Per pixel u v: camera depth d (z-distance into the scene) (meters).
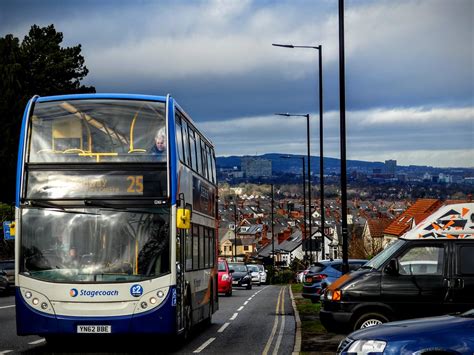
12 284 41.16
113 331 15.88
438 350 10.25
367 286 16.69
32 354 16.36
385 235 97.56
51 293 15.93
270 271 96.62
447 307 16.41
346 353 10.91
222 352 16.75
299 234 160.12
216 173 24.88
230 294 43.94
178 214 16.17
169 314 15.98
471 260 16.52
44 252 16.11
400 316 16.53
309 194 59.88
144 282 15.98
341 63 27.00
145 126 16.64
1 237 53.22
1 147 59.41
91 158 16.44
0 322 23.39
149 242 16.14
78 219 16.19
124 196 16.28
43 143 16.55
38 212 16.23
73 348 17.53
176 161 16.66
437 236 16.73
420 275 16.61
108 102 16.81
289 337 19.98
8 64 63.09
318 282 30.66
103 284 15.92
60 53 69.38
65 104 16.73
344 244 26.00
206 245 21.70
